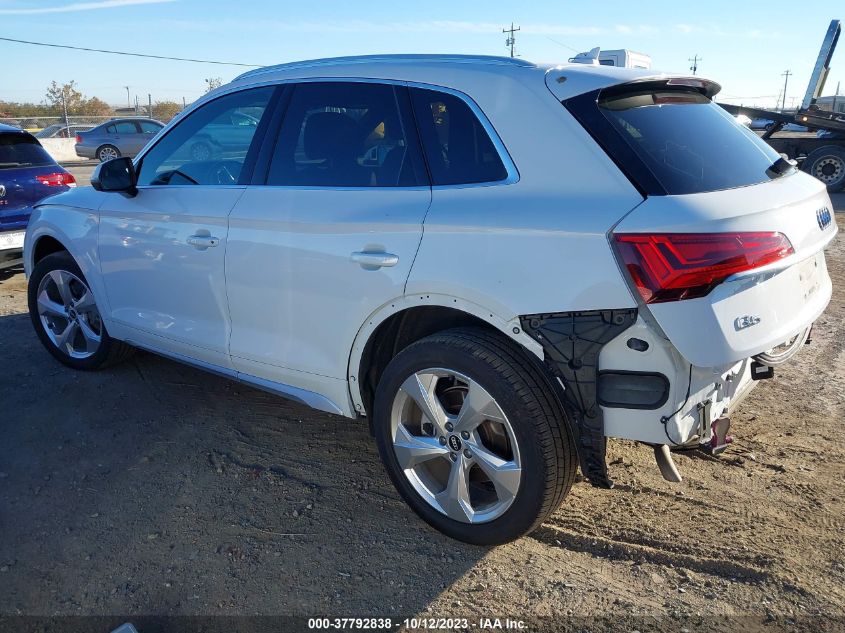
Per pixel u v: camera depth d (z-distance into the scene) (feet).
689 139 8.79
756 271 7.56
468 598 8.56
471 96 9.17
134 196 12.94
